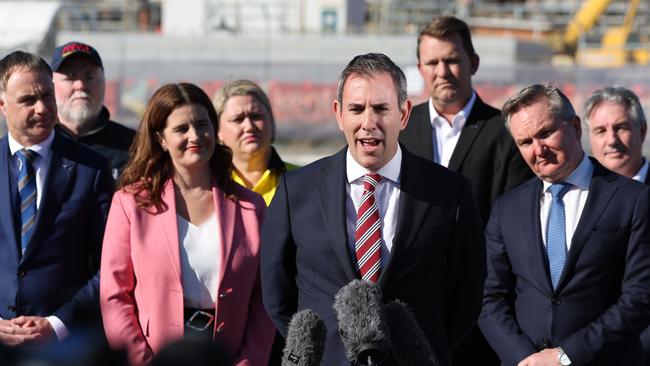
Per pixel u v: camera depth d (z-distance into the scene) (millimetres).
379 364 4910
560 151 7129
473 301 6164
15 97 7715
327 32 45344
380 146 5703
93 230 7883
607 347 6895
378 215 5875
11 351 2193
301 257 6020
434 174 6031
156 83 32094
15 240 7648
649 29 53938
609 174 7273
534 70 30359
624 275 7066
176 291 6855
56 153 7926
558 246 7242
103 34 41656
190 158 7062
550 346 7141
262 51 40281
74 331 2268
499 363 8531
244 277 7027
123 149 9680
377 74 5672
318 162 6254
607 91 9578
